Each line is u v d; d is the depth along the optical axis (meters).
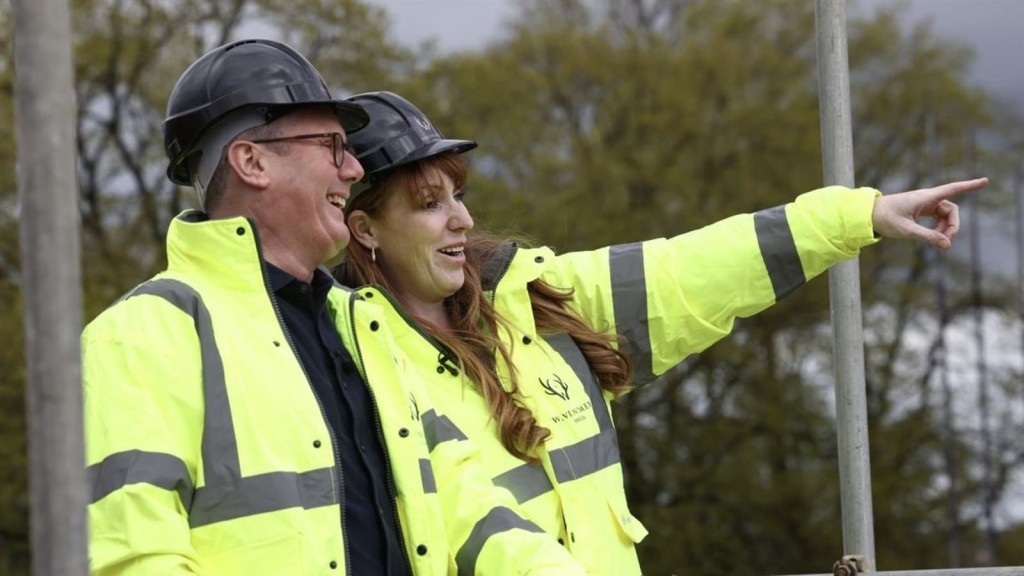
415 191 3.98
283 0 21.91
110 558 2.72
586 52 23.53
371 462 3.20
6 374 19.61
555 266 4.29
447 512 3.41
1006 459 24.78
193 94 3.27
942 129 25.48
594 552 3.85
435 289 4.02
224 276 3.10
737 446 22.97
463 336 4.01
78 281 1.80
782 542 22.70
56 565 1.78
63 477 1.79
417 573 3.19
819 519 22.75
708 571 22.58
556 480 3.87
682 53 23.92
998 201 25.81
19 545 19.73
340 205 3.33
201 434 2.90
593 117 24.00
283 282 3.23
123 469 2.78
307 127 3.27
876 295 24.19
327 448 3.00
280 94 3.24
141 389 2.86
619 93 23.84
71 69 1.84
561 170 22.88
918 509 24.00
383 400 3.28
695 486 22.78
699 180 23.20
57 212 1.79
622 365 4.18
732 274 4.21
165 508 2.77
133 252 21.08
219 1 21.73
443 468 3.47
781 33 24.66
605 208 22.42
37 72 1.79
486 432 3.86
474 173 20.81
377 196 4.01
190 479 2.86
